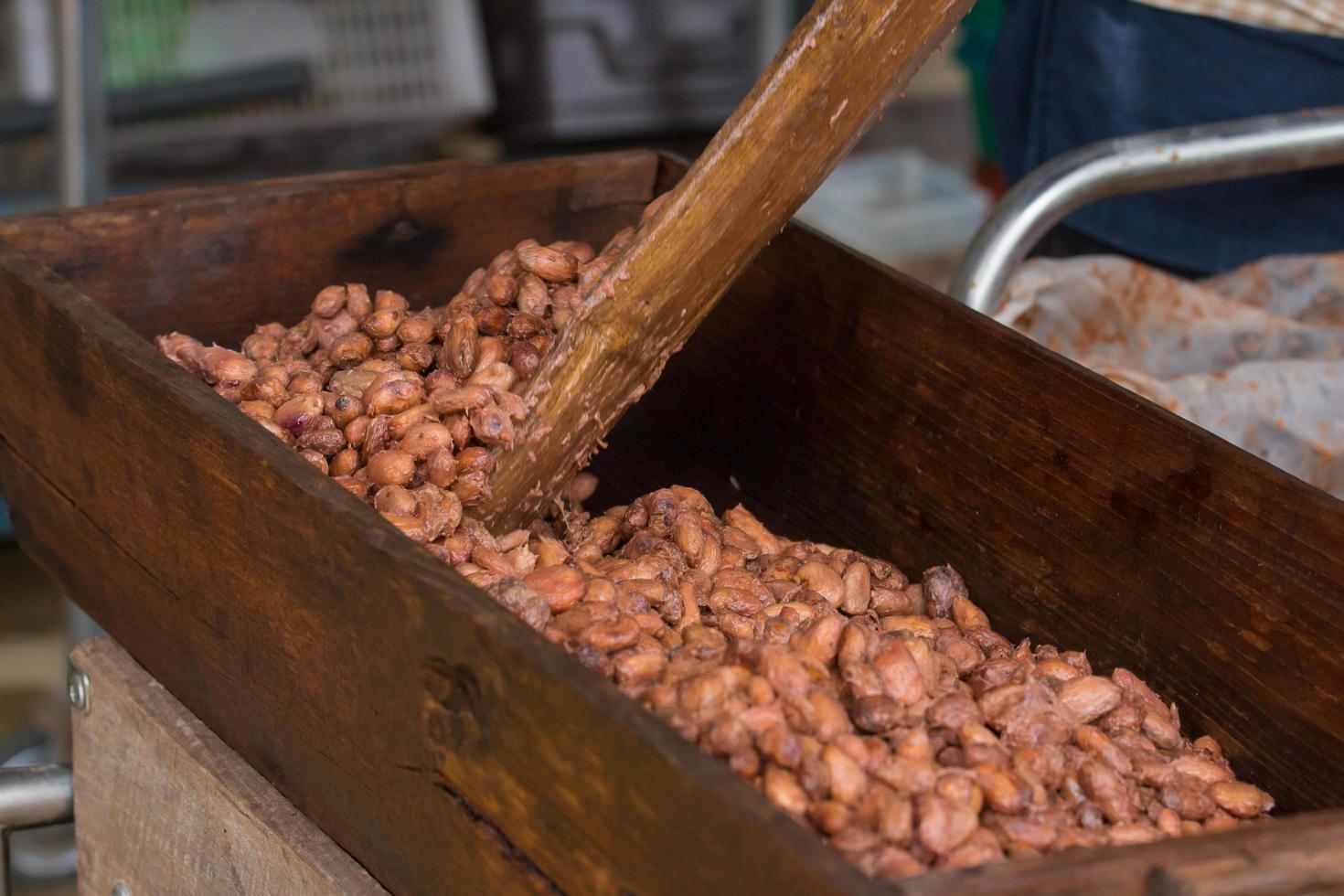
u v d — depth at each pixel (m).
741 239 1.18
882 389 1.34
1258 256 1.59
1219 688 1.18
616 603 1.14
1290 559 1.14
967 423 1.29
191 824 1.20
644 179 1.48
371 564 1.05
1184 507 1.19
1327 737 1.13
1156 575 1.20
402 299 1.37
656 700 1.05
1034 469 1.26
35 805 1.28
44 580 2.38
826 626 1.11
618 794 0.98
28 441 1.28
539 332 1.29
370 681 1.07
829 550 1.29
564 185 1.46
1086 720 1.14
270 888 1.16
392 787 1.08
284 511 1.09
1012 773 1.05
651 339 1.20
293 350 1.34
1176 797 1.09
